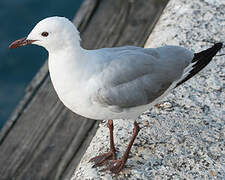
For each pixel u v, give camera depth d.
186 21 7.10
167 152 5.48
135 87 5.23
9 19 17.27
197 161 5.36
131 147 5.57
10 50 16.55
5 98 15.42
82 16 9.66
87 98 5.08
